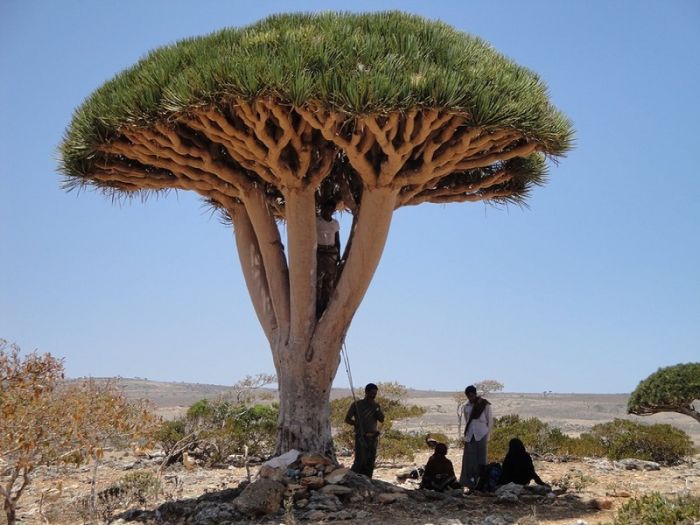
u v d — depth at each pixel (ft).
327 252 32.71
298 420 30.09
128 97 27.73
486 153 29.99
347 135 28.63
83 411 22.65
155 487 30.04
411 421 88.63
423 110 26.55
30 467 22.15
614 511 25.95
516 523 23.53
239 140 28.58
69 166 31.55
